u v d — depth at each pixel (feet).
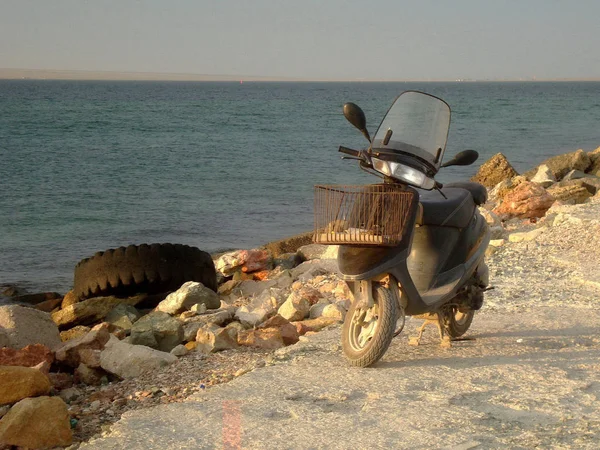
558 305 21.74
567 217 33.06
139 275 26.63
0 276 40.63
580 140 129.49
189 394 16.12
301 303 22.22
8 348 17.95
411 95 16.72
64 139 135.74
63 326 25.02
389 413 14.30
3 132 151.43
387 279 16.43
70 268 42.57
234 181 80.33
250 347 19.30
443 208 17.24
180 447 13.28
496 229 31.99
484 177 56.44
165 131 162.40
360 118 16.46
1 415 14.73
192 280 27.27
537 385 15.58
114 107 284.82
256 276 32.78
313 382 15.84
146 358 17.83
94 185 77.00
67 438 14.19
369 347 16.11
